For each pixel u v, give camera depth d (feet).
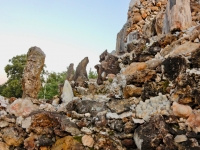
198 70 9.57
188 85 9.14
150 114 9.71
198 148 7.98
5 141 11.30
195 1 15.71
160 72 11.09
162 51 12.38
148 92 10.56
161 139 8.57
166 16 14.16
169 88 10.06
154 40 13.84
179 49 11.14
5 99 13.60
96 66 17.29
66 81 14.38
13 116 11.68
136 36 17.84
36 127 10.97
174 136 8.55
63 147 10.32
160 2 19.65
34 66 12.62
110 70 15.07
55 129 10.77
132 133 9.73
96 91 14.38
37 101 12.52
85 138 10.26
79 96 14.34
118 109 10.70
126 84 11.99
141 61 13.14
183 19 13.16
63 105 12.66
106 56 16.61
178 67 10.23
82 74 16.60
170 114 9.18
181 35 12.43
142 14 19.66
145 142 8.73
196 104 8.85
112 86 13.42
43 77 39.11
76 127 10.62
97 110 11.30
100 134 10.20
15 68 58.34
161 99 9.98
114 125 10.18
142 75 11.36
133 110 10.38
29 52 12.92
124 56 15.10
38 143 10.75
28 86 12.44
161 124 8.80
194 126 8.42
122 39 19.85
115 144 9.78
